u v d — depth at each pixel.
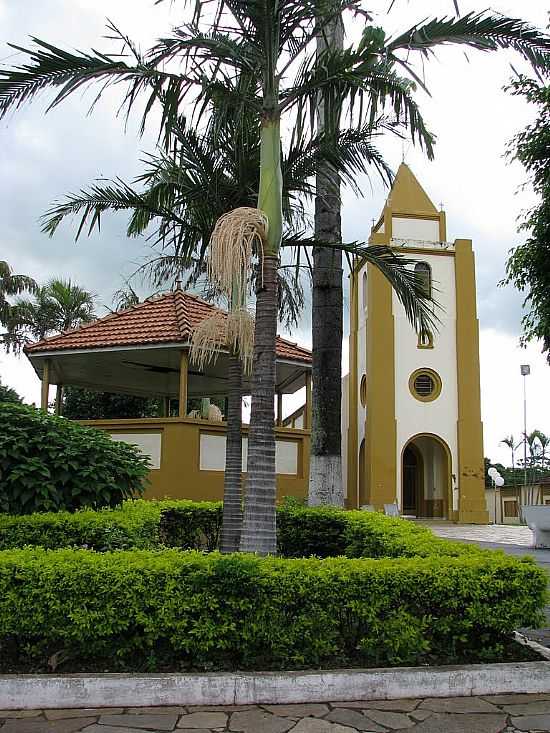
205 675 4.40
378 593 4.88
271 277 6.67
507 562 5.23
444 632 4.97
